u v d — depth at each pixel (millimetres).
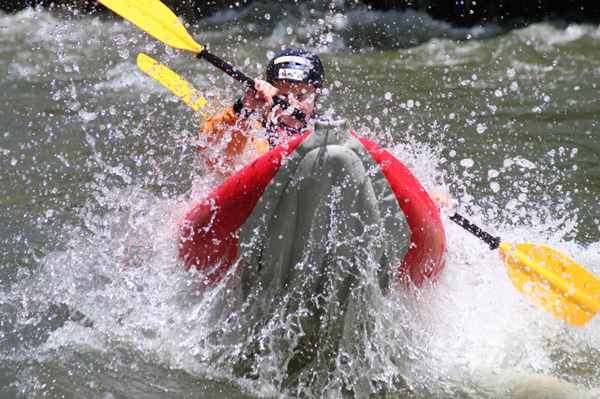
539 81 28359
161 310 10055
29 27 37906
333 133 8086
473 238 12375
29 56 32812
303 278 8734
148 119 22188
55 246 12508
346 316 9117
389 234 8500
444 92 27156
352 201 8219
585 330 10750
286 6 43469
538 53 33250
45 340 9672
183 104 24328
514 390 8953
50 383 8656
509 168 17578
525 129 21125
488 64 32312
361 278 8727
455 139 20250
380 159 8250
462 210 14133
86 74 29469
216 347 9586
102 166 17344
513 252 10953
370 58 34406
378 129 21375
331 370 9273
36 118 22172
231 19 42469
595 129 20859
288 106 10414
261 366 9312
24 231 13219
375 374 9258
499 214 14641
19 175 16625
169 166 17406
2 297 10758
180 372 9156
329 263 8617
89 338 9789
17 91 26312
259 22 41219
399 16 40375
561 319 10938
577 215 14695
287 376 9164
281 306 9109
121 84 27797
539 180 16719
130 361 9305
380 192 8289
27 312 10359
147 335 9883
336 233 8383
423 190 8797
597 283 10664
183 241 9570
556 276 10906
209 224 8867
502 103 24734
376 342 9445
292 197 8242
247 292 9125
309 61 11148
